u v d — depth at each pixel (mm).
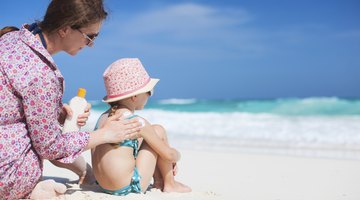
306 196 4273
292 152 8172
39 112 3230
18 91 3193
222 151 8328
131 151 3793
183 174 5512
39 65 3242
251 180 5090
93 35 3457
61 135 3387
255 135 10977
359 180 5137
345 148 8586
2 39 3385
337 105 20594
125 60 3865
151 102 31781
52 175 4988
